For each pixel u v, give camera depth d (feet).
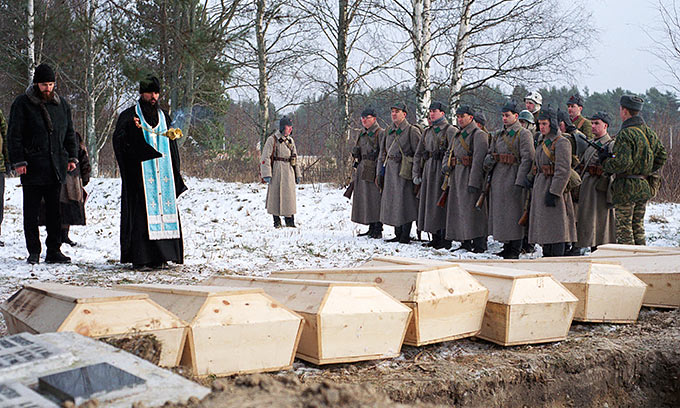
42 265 23.34
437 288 12.01
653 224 36.24
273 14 64.75
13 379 6.50
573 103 31.09
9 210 46.37
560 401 11.82
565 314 13.38
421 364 11.44
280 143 39.04
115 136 22.43
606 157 27.22
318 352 10.71
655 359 13.15
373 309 11.07
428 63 51.88
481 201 29.43
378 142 35.12
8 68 63.93
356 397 6.68
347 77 66.85
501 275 13.16
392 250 30.01
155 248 22.98
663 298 16.84
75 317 8.96
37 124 22.88
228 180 64.75
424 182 31.91
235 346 9.89
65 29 19.69
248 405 6.23
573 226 27.43
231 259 26.30
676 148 51.57
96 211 47.73
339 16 67.26
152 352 9.13
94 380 6.44
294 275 14.40
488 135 29.76
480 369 11.24
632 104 26.61
